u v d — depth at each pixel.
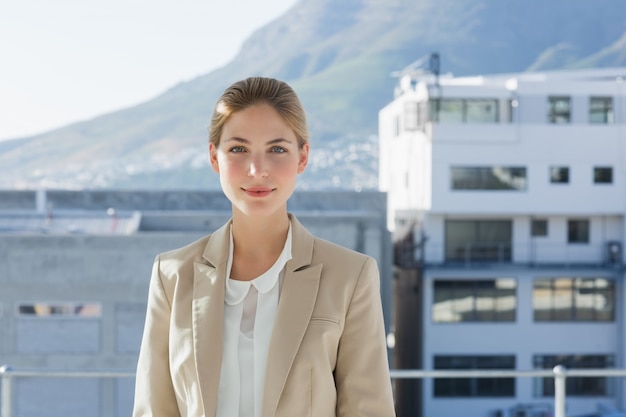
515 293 25.19
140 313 17.14
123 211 24.16
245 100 1.33
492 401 24.83
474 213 25.38
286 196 1.36
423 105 25.78
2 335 17.06
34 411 17.19
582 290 25.31
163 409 1.47
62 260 17.08
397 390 29.47
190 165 172.75
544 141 25.48
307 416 1.37
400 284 28.72
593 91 25.62
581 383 25.22
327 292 1.41
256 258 1.43
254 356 1.39
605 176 25.70
